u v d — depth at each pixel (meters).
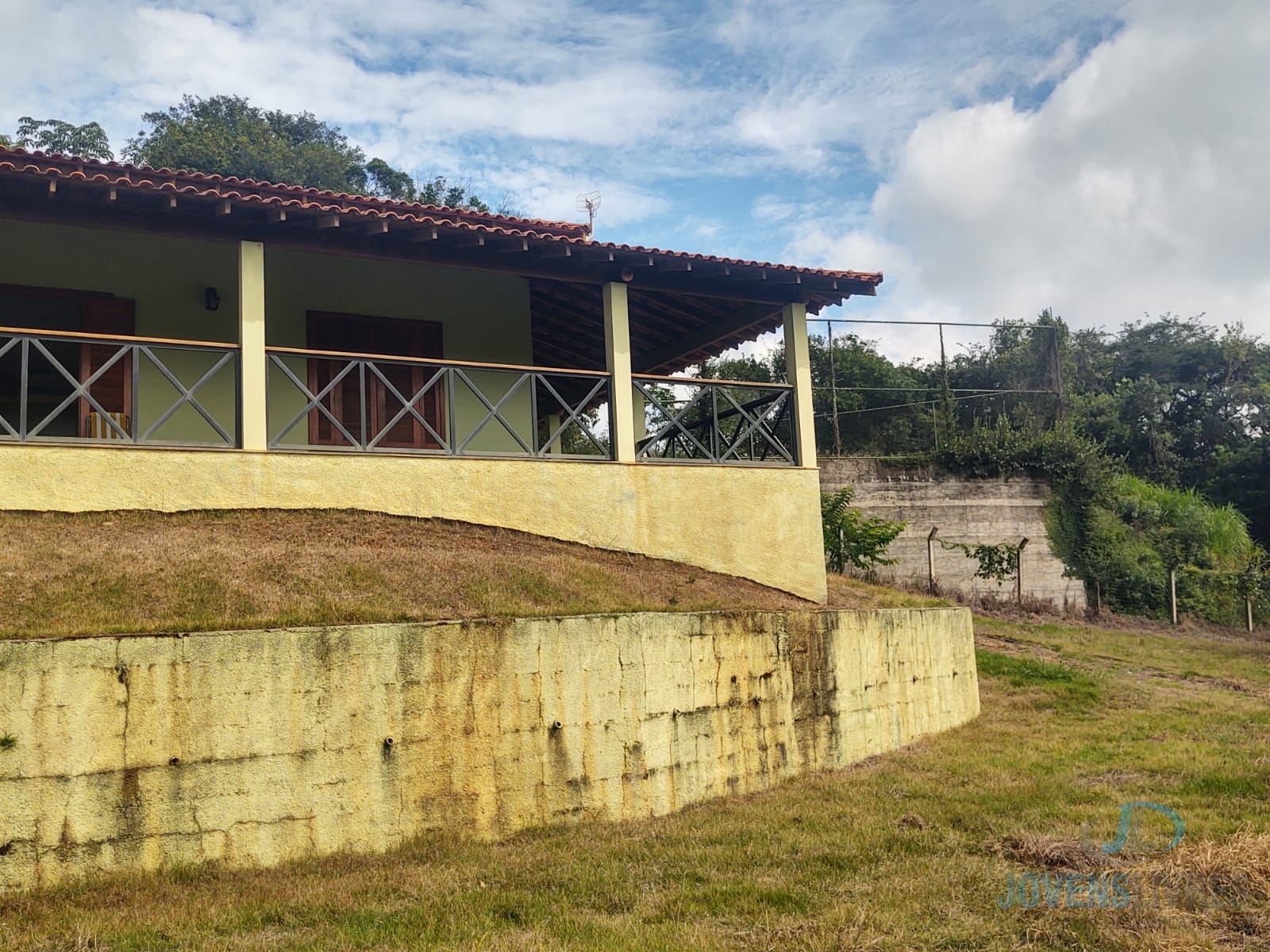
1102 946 5.66
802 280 12.41
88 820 6.12
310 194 9.79
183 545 8.48
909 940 5.61
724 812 8.33
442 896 6.07
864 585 15.12
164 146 31.14
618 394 11.57
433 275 13.19
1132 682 15.04
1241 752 10.35
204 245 11.80
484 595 8.63
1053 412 28.75
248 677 6.67
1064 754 10.55
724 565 11.87
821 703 10.13
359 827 6.95
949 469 24.00
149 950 5.17
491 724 7.57
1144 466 39.22
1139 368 43.72
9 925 5.42
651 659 8.55
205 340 11.71
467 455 10.64
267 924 5.60
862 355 35.38
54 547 8.06
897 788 9.10
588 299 13.69
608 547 11.22
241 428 9.67
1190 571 26.72
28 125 31.91
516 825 7.60
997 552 23.30
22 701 6.02
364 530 9.70
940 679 12.36
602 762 8.11
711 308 13.92
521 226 11.08
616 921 5.74
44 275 10.95
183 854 6.36
